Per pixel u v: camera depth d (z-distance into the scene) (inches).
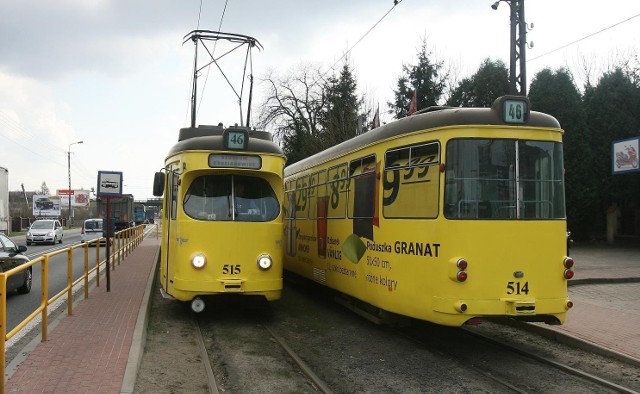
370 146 347.6
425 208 287.7
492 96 1172.5
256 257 364.2
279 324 373.1
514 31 706.8
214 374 258.4
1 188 1646.2
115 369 231.0
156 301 449.7
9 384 210.8
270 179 384.5
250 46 514.9
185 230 358.9
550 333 331.3
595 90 1101.1
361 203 357.1
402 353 299.1
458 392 235.8
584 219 1084.5
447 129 280.8
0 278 191.6
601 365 277.7
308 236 479.2
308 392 235.0
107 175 463.8
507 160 280.2
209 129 434.3
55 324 319.6
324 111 1563.7
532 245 276.5
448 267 271.6
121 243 746.2
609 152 1058.7
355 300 380.5
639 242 1033.5
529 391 238.4
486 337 331.6
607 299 457.7
